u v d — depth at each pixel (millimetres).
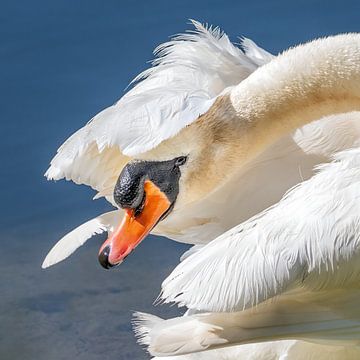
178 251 16922
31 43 20312
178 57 12766
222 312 11047
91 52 20141
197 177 12273
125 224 12164
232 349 12273
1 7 20641
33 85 19703
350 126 12359
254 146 12422
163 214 12172
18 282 16562
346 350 11984
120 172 12375
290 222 11109
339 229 11023
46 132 19031
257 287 10797
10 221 17688
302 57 12453
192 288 10859
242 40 13930
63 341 15547
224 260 10945
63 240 12539
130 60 19969
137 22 20516
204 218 12461
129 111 11000
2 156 18719
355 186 11203
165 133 10828
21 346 15469
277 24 20219
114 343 15508
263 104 12414
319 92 12359
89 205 17859
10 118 19250
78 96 19531
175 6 20719
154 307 16094
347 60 12320
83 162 12086
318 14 20312
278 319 11266
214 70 12625
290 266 10891
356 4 20375
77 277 16672
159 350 11258
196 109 10984
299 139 12453
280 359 12078
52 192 18078
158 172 12172
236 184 12391
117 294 16281
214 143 12320
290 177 12359
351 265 11070
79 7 20703
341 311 11312
